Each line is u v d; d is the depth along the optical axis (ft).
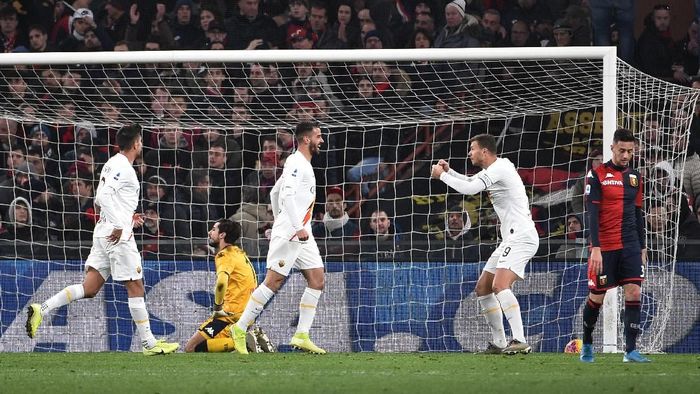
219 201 149.07
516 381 66.74
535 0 162.30
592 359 90.94
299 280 122.52
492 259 102.42
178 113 159.53
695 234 142.61
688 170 143.33
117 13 166.61
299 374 75.00
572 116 155.74
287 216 100.99
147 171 150.41
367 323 122.83
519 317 100.58
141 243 127.95
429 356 100.94
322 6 163.73
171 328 122.93
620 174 87.51
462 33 161.79
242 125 152.56
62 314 123.34
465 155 156.25
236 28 164.86
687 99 141.90
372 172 154.71
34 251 127.24
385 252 123.85
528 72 153.79
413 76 158.92
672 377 69.92
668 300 116.47
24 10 167.63
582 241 123.24
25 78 155.02
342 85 160.15
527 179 153.69
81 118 154.30
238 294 111.86
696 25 162.81
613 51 114.21
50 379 71.36
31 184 151.02
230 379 69.87
